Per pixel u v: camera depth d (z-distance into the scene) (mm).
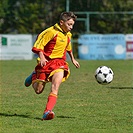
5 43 77000
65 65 19938
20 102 25656
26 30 93750
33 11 94062
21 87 33875
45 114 18578
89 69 53906
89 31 87312
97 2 94000
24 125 18641
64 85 35188
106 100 26328
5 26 92438
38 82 20000
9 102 25656
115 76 43500
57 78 19266
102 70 23562
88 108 23203
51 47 20016
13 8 92562
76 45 80875
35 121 19516
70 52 21281
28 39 77625
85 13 81812
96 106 23891
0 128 18016
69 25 19906
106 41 78188
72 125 18594
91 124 18828
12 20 92438
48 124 18828
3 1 91188
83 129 17766
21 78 41594
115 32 94000
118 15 93625
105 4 97688
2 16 91438
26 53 77625
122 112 21906
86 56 78562
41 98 27516
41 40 19734
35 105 24469
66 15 19859
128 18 94312
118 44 78188
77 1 92688
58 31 20016
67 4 83250
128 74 46062
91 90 31641
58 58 20109
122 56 78375
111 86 34312
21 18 92938
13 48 77250
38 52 19562
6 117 20609
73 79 40438
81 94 29328
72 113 21641
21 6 93750
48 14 97312
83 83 36719
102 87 33594
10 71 50562
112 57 78312
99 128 18016
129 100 26328
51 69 19750
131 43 78375
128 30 94312
